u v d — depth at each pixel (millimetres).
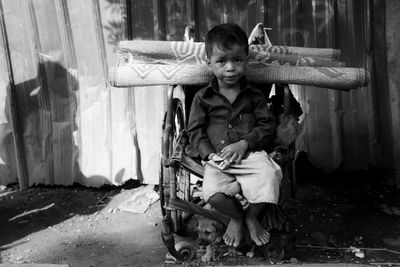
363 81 2844
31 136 4191
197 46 2996
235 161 2664
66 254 3105
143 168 4137
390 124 3918
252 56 2955
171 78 2836
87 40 3977
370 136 3963
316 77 2828
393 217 3457
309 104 3945
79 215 3740
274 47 3035
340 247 3049
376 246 3051
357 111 3945
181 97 4023
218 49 2605
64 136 4156
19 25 4012
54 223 3611
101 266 2930
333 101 3910
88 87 4051
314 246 3066
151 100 4039
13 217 3729
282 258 2850
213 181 2648
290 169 2896
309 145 4008
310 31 3871
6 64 4066
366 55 3865
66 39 3984
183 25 3934
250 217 2713
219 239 2943
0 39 4027
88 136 4121
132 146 4098
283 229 2816
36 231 3480
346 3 3822
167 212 2844
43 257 3074
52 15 3963
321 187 4035
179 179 3164
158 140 4078
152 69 2863
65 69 4051
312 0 3832
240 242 2850
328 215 3541
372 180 4039
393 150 3889
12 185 4316
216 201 2635
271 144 2857
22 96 4137
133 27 3953
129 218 3662
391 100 3846
